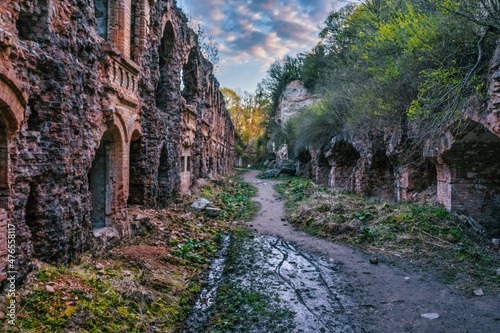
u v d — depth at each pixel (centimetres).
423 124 1084
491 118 744
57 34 580
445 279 740
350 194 1878
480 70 853
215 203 1577
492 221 1094
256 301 640
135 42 1026
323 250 980
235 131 5875
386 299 653
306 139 2597
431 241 948
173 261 781
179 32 1455
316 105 2394
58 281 516
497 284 702
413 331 534
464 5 768
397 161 1434
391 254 912
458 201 1095
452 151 1048
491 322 556
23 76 500
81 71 646
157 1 1150
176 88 1441
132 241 846
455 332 530
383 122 1412
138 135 1001
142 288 590
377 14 1274
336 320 571
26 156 504
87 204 680
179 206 1345
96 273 598
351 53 1658
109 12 866
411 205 1253
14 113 463
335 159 2280
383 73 1184
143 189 1116
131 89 923
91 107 700
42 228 548
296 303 634
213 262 867
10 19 468
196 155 1986
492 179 1093
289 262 875
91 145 696
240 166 5691
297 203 1723
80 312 464
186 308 596
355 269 821
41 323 425
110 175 833
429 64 988
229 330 535
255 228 1265
